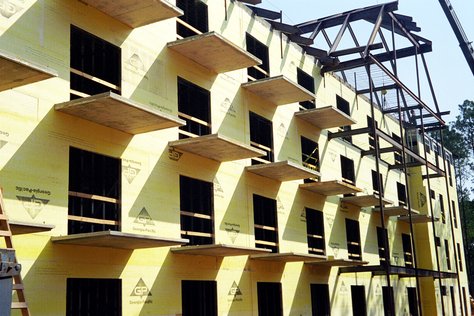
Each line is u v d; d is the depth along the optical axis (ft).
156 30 52.65
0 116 36.91
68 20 43.34
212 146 52.75
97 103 40.27
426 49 98.58
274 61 72.95
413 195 115.03
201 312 53.83
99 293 43.88
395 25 91.61
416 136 115.96
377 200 84.99
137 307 44.98
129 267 44.98
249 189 62.80
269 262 64.13
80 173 43.73
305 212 74.23
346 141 90.33
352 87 96.63
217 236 55.98
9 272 23.93
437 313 108.58
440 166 135.54
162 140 50.96
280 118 71.92
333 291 77.41
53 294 38.37
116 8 45.96
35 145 38.91
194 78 56.95
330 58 82.84
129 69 48.52
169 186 50.70
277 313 65.05
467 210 200.75
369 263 90.12
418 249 112.27
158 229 48.34
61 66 41.96
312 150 80.28
